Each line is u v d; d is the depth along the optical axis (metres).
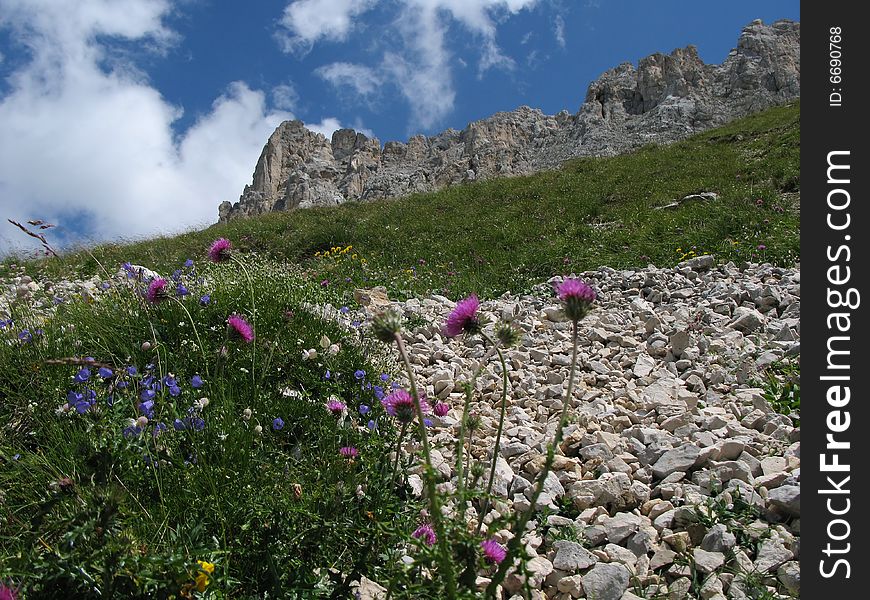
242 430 3.51
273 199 93.62
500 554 2.18
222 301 5.45
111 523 2.18
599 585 2.82
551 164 76.25
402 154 92.81
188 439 3.31
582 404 5.06
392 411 3.06
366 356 5.31
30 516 2.74
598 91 83.56
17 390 3.97
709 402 4.95
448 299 9.70
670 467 3.75
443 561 1.86
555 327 7.15
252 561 2.62
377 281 10.64
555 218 17.19
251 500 2.78
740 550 3.00
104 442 2.79
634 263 10.66
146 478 2.94
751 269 8.76
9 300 5.76
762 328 6.39
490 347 6.52
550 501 3.45
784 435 4.11
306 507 2.72
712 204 13.50
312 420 3.97
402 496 3.30
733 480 3.49
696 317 7.04
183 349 4.52
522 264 11.71
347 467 3.26
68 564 2.12
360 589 2.62
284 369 4.67
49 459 3.11
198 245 17.48
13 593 1.99
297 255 16.23
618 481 3.55
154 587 2.18
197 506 2.82
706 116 72.50
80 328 4.79
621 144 72.56
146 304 5.03
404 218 19.33
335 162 97.00
